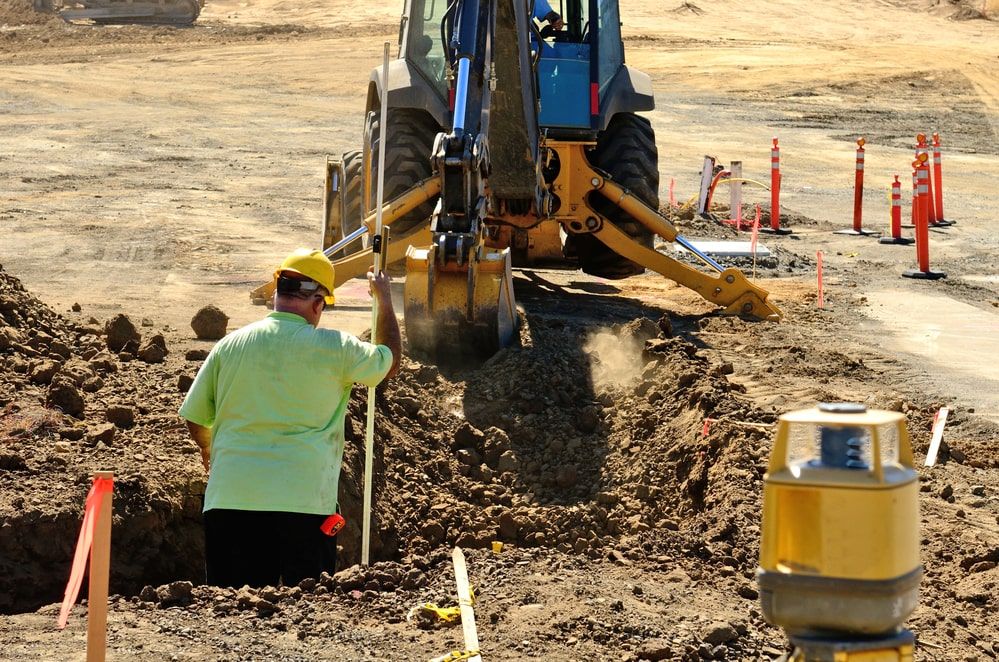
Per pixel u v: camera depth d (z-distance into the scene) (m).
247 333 9.75
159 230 31.61
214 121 60.72
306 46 88.94
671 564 11.00
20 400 13.72
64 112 61.69
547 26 23.06
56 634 8.35
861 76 80.44
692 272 23.44
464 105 17.34
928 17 115.00
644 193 23.83
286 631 8.59
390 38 92.81
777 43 95.38
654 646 8.39
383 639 8.45
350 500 12.54
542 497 14.57
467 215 17.67
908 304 25.91
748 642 8.84
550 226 24.89
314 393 9.65
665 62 84.25
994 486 14.34
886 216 41.66
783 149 57.66
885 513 3.88
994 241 36.88
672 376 16.61
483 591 9.58
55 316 17.77
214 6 116.75
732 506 12.38
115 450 12.80
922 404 18.02
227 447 9.61
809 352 20.78
